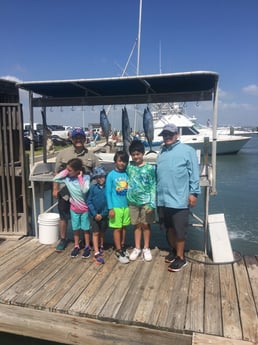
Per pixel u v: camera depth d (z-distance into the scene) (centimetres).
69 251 442
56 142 1694
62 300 316
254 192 1213
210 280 357
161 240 664
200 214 916
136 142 385
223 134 2509
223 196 1150
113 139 682
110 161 614
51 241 468
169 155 364
